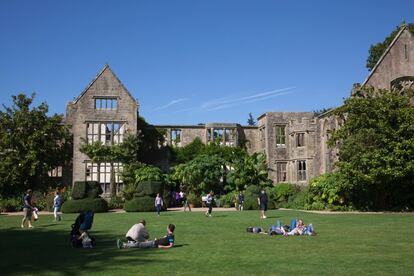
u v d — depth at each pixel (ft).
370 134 94.38
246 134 167.43
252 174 139.85
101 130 143.23
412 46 129.29
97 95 143.95
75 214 106.22
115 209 127.75
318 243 47.44
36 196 124.98
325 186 109.81
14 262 37.22
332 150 129.39
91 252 42.78
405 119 94.99
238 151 155.33
